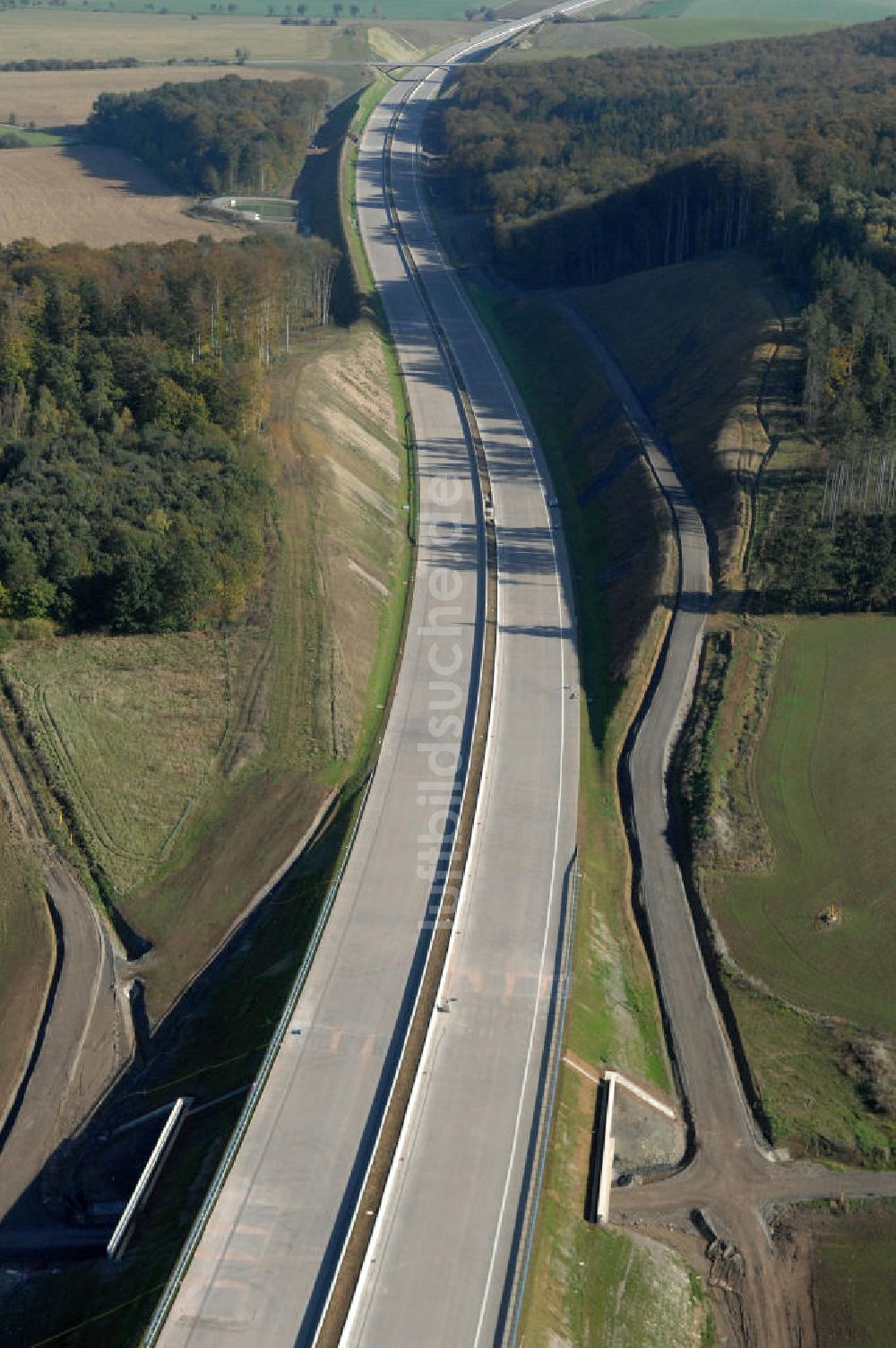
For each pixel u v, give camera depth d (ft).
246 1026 226.17
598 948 249.96
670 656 340.18
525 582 395.96
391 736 314.55
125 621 333.83
